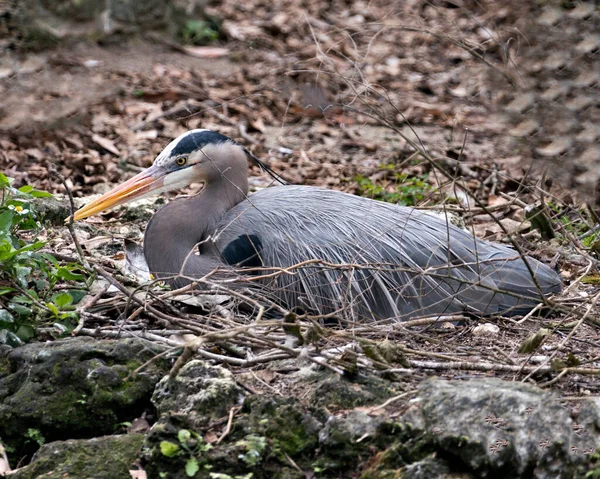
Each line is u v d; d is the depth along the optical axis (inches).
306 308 434.6
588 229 554.9
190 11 978.7
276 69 886.4
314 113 777.6
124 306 401.1
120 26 946.7
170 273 450.6
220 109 784.9
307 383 337.7
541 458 299.1
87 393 349.1
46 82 802.8
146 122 745.6
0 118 714.2
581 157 605.6
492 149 707.4
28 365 357.4
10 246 374.3
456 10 1021.8
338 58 922.1
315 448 315.6
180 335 374.6
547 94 657.6
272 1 1101.1
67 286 414.3
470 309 425.7
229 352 368.5
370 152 725.3
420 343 393.1
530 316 419.5
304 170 677.3
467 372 350.9
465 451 297.1
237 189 465.1
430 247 436.8
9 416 346.6
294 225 446.3
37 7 906.1
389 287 430.6
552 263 481.4
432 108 805.9
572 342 393.7
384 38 970.7
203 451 311.4
